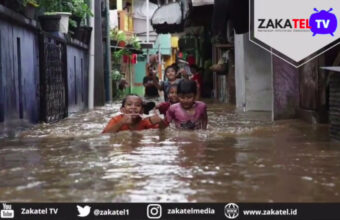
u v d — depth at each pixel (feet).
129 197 10.79
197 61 103.14
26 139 23.16
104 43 77.51
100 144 19.54
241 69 49.65
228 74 63.31
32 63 33.78
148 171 13.46
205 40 91.45
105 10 77.30
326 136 21.98
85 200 10.63
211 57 91.15
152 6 156.15
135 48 121.39
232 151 17.12
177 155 16.25
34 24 33.65
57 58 39.37
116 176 12.88
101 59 66.49
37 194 11.19
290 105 32.53
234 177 12.59
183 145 18.79
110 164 14.71
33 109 33.58
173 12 80.43
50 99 36.52
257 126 27.61
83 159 15.87
